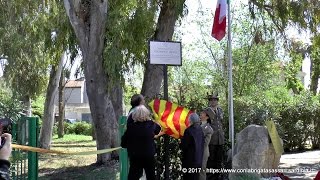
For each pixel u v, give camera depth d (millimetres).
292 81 30250
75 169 14086
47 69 22859
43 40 18469
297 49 20391
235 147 10539
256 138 10133
